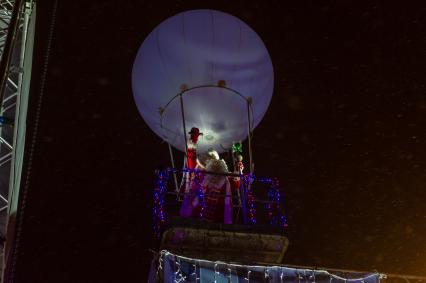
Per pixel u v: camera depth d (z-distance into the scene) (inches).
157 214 392.5
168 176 406.0
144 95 441.7
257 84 438.6
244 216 397.1
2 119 387.9
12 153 384.5
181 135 437.1
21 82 407.5
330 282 388.5
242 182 410.3
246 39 443.2
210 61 430.6
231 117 432.5
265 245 392.5
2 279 360.2
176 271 370.9
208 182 422.0
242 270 381.4
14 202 375.9
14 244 374.3
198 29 436.1
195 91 427.8
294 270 388.2
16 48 433.1
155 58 436.5
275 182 418.0
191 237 383.6
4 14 435.5
